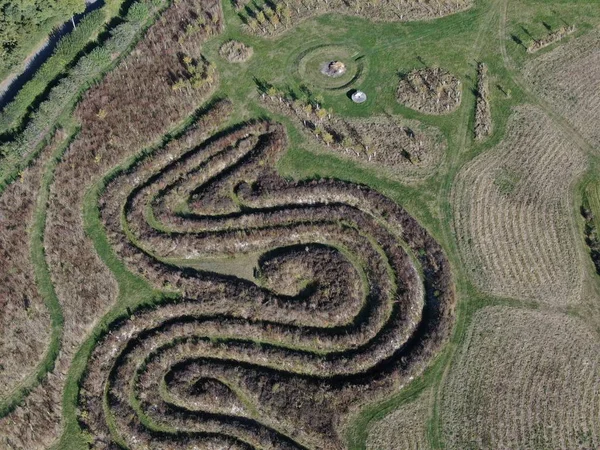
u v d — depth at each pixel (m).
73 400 40.31
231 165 50.50
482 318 41.59
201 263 45.62
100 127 51.72
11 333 42.62
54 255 45.59
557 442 36.78
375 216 46.94
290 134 51.28
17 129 51.91
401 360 40.22
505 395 38.56
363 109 52.44
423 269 44.19
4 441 38.81
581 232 45.09
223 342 42.16
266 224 46.84
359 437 38.00
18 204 48.09
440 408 38.50
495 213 46.06
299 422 38.75
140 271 44.94
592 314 41.44
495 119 51.25
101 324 42.94
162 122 52.06
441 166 48.75
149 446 38.38
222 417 39.56
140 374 41.00
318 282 44.06
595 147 49.16
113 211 47.88
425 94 52.78
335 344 41.38
